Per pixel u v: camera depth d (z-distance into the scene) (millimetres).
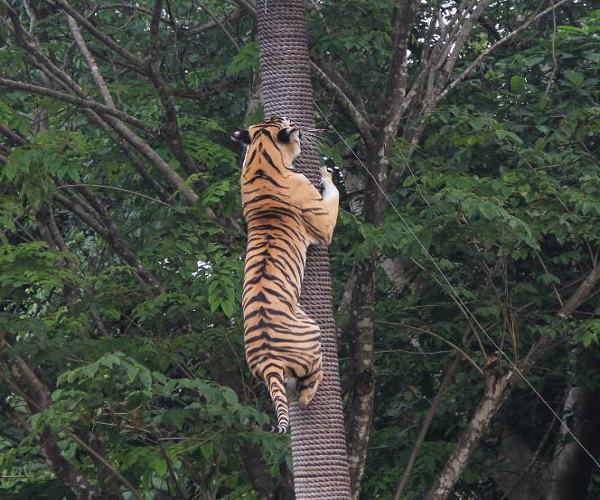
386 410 17922
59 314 14055
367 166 13109
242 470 14844
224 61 17766
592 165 14172
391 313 14875
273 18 10258
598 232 13898
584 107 14398
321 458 9648
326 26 13977
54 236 14883
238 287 12211
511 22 19125
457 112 13742
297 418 9703
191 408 11672
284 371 8453
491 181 13344
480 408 13773
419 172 14766
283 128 9203
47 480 14594
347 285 14359
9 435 14898
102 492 13031
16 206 12719
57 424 11094
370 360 12961
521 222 12195
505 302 14172
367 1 14109
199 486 14094
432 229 12875
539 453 18625
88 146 14930
